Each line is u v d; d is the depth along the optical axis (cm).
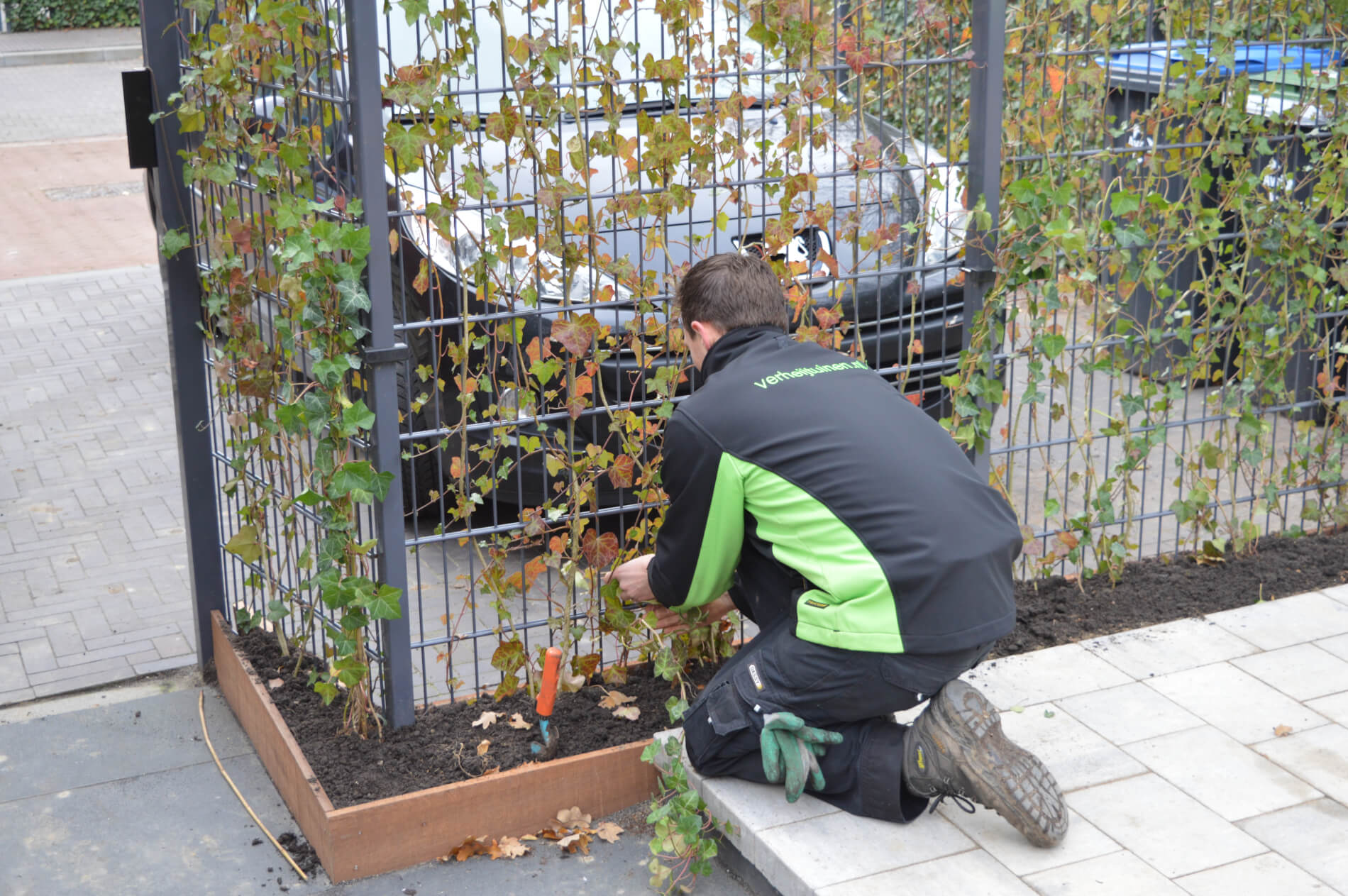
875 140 334
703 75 314
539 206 314
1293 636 362
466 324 307
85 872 294
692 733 294
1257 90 412
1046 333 381
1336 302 429
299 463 359
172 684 386
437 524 495
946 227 364
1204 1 392
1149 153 397
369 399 296
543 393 323
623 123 400
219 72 303
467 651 394
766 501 274
